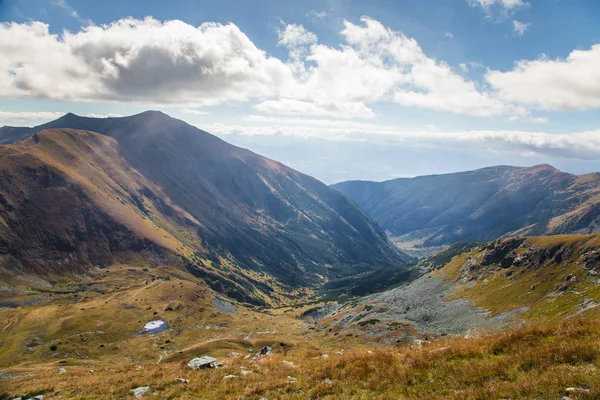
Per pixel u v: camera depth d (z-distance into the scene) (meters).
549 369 15.98
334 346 124.44
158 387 24.66
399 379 19.22
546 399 13.82
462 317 124.88
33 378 38.31
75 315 172.25
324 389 19.61
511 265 148.88
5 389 32.34
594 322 21.62
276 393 20.31
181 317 190.38
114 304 194.12
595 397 13.09
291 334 174.25
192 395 22.22
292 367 26.12
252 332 176.88
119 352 144.38
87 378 32.38
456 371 18.58
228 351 111.75
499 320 108.38
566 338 19.97
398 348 28.81
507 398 14.70
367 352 27.67
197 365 30.84
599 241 115.69
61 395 26.20
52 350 139.38
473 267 173.75
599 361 15.77
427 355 22.28
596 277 101.44
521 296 120.12
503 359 18.59
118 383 27.09
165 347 150.38
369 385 19.23
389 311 162.12
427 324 128.62
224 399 20.64
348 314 189.25
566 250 126.56
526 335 21.94
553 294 108.00
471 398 15.13
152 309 195.00
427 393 16.89
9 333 160.88
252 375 24.70
